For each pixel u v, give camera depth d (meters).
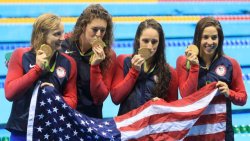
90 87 17.48
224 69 18.67
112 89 17.97
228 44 35.06
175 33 36.25
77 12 38.19
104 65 17.73
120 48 33.59
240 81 18.86
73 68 17.41
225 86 18.05
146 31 17.42
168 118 17.88
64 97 17.14
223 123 18.62
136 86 18.05
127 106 18.05
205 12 40.19
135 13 39.12
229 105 18.77
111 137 17.25
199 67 18.52
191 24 37.91
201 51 18.58
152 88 17.92
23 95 16.58
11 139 16.94
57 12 37.97
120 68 18.38
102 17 17.03
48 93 16.58
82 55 17.80
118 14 38.69
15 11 37.66
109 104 26.88
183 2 42.12
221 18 39.22
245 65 32.06
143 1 41.72
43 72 16.78
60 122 16.86
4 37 33.72
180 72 18.59
